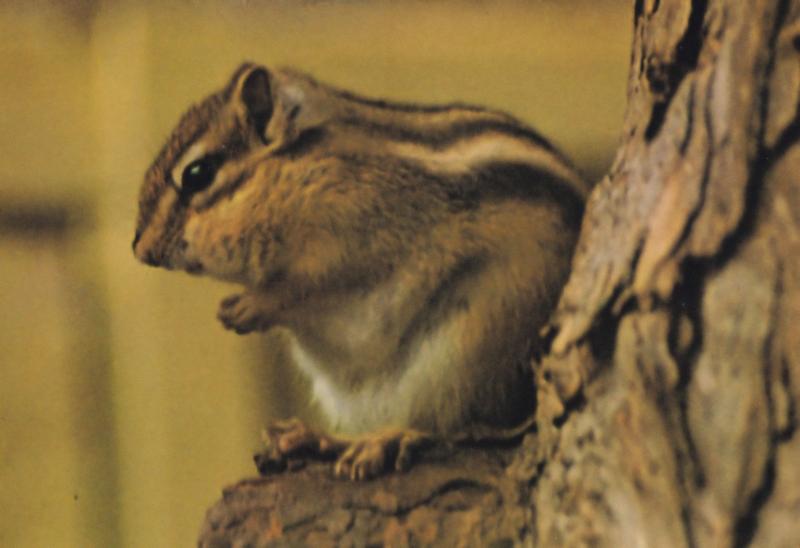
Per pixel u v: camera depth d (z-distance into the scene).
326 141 1.58
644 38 1.55
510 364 1.57
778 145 1.51
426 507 1.55
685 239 1.52
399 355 1.58
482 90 1.71
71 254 1.74
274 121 1.59
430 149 1.58
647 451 1.52
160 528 1.73
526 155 1.58
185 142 1.59
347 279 1.58
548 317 1.57
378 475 1.55
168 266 1.59
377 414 1.58
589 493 1.53
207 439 1.73
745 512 1.51
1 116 1.73
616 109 1.71
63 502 1.76
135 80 1.71
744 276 1.51
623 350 1.52
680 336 1.51
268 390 1.73
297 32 1.71
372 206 1.58
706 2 1.53
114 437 1.74
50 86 1.73
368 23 1.71
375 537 1.54
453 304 1.57
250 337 1.73
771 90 1.51
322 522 1.54
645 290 1.52
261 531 1.55
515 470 1.55
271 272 1.58
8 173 1.73
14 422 1.74
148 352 1.73
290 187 1.58
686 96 1.53
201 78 1.71
